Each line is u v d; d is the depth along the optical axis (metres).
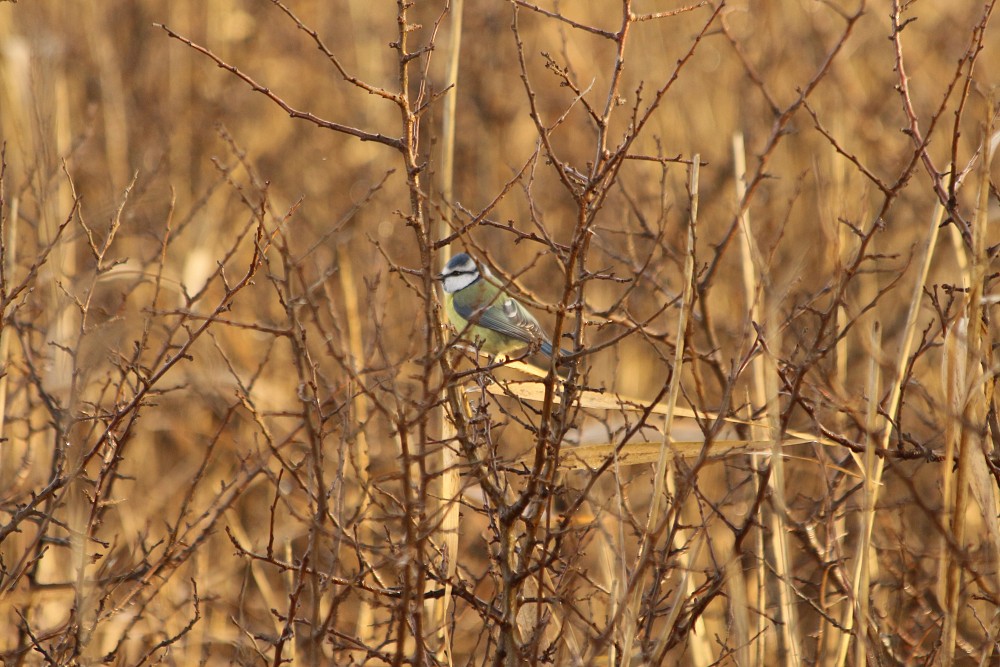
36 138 9.00
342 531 6.19
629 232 9.24
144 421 12.74
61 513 9.45
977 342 6.32
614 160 6.05
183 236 14.02
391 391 6.09
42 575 9.34
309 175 16.39
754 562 8.68
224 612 10.27
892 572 8.48
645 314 12.77
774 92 13.38
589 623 6.73
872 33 15.10
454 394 6.71
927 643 8.75
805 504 9.76
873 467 7.08
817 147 12.74
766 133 13.23
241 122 16.77
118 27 17.27
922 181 12.95
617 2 16.12
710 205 13.33
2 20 12.49
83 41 16.12
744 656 6.79
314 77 17.59
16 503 8.35
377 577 7.24
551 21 15.73
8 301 7.51
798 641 7.02
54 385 8.42
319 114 17.42
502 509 6.58
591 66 15.05
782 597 7.48
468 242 6.16
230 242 14.51
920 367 10.99
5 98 10.30
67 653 7.71
